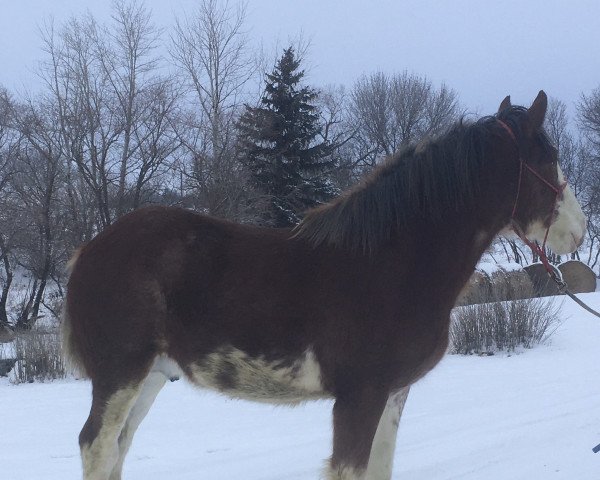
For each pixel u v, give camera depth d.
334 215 4.21
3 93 29.91
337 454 3.88
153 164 25.56
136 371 4.18
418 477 5.25
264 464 5.71
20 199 26.45
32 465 5.82
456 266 4.19
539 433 6.24
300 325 4.04
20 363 11.58
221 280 4.16
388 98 40.44
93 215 25.14
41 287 25.08
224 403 8.53
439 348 4.12
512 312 12.45
